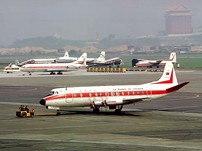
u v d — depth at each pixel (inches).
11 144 7258.9
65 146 7081.7
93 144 7224.4
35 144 7258.9
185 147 6943.9
